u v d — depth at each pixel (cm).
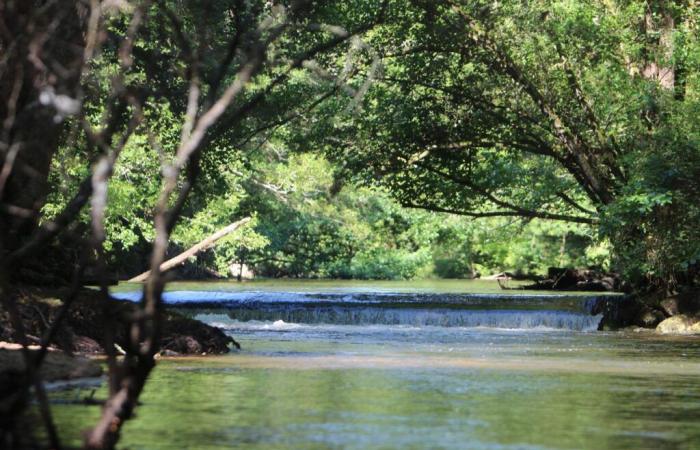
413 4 5900
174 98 4306
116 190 7538
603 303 5784
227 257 10744
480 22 6000
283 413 1870
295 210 11850
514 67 6138
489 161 6825
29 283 3169
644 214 5450
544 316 5672
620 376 2770
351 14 5803
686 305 5638
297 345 3894
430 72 6225
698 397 2231
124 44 1576
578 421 1823
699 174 5328
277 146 10562
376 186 6781
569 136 6172
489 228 10656
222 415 1833
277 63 2214
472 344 4175
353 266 12206
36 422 1664
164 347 3216
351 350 3647
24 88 2503
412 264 12194
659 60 6116
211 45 3284
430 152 6506
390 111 6334
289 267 12312
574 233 10488
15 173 2994
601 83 6022
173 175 1406
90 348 2959
